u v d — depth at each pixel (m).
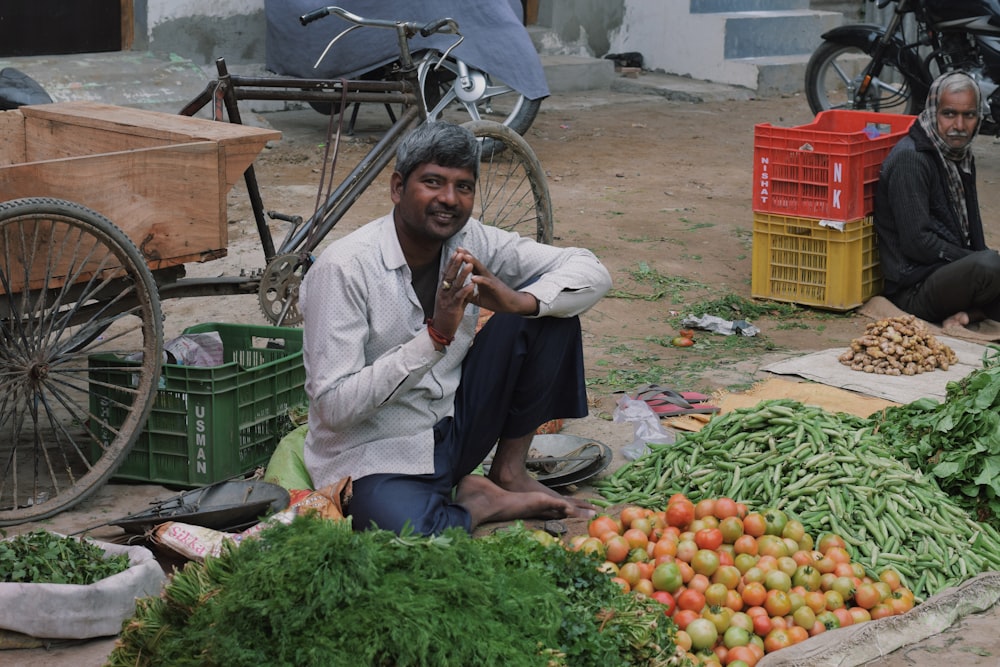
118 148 4.47
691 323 5.87
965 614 3.12
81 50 10.05
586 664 2.55
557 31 12.86
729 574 3.10
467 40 8.55
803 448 3.71
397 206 3.22
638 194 8.59
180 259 3.95
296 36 9.02
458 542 2.55
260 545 2.51
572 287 3.42
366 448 3.35
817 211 6.00
